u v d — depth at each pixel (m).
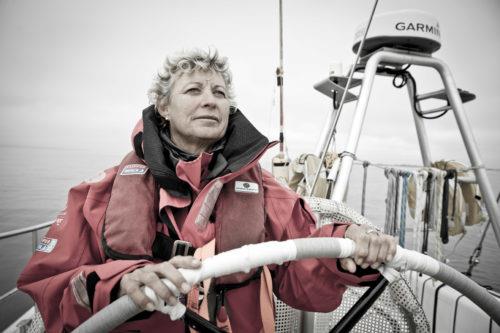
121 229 0.80
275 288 1.03
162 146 0.92
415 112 2.02
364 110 1.54
